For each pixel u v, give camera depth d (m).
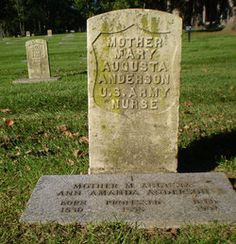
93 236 1.47
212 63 6.88
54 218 1.56
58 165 2.17
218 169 2.11
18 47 13.61
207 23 21.83
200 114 3.16
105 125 1.96
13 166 2.17
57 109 3.43
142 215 1.56
